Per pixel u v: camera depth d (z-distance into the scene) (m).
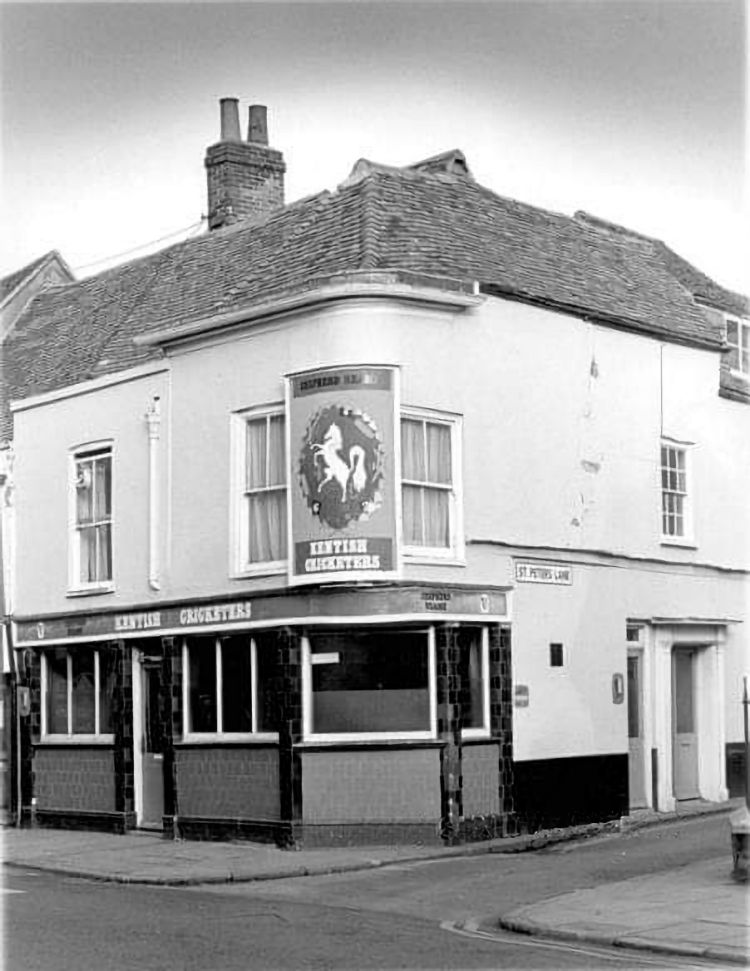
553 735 21.20
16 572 25.02
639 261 24.94
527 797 20.69
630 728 22.78
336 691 19.91
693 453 24.33
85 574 23.89
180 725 21.55
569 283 22.66
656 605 23.22
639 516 23.14
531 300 21.66
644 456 23.34
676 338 24.05
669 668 23.34
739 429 25.33
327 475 19.42
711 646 24.19
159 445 22.41
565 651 21.59
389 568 19.28
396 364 19.59
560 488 21.88
